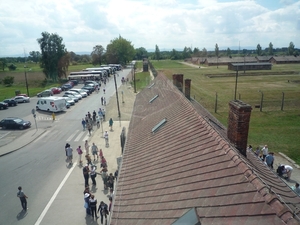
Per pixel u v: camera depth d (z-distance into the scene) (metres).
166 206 7.57
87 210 16.02
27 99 52.41
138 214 8.22
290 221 4.58
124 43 142.38
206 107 38.75
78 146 26.34
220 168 7.32
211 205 6.26
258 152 20.02
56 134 31.69
